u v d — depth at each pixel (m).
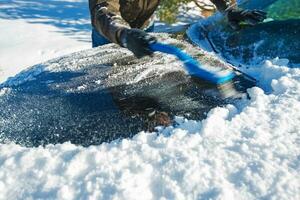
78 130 1.89
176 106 1.97
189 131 1.69
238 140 1.58
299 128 1.63
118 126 1.86
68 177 1.47
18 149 1.70
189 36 2.83
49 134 1.90
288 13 2.57
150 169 1.45
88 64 2.64
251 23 2.57
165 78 2.25
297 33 2.40
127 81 2.29
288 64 2.24
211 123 1.67
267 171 1.38
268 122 1.68
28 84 2.55
